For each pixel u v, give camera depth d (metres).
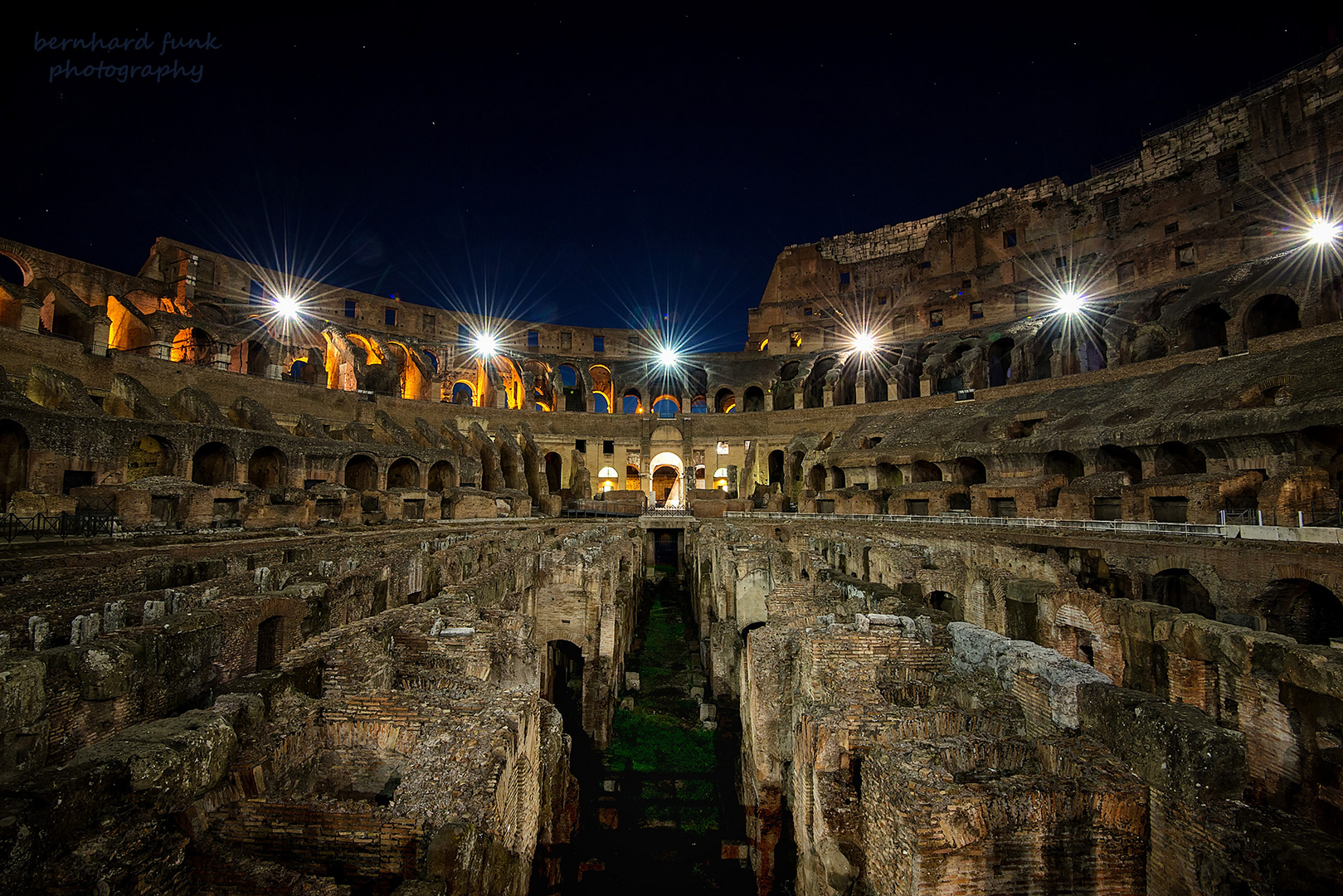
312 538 31.52
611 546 25.27
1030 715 9.62
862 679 10.92
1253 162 63.09
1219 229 60.72
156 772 6.84
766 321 100.12
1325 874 5.82
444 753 8.17
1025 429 50.31
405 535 35.81
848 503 52.56
